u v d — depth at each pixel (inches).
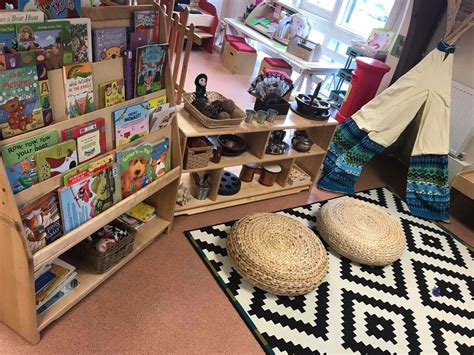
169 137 71.6
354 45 149.6
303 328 70.1
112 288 68.5
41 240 50.7
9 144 44.3
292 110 98.7
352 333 71.7
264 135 89.3
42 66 46.1
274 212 99.1
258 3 197.0
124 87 59.2
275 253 76.1
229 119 79.4
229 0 208.8
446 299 85.9
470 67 119.8
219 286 74.6
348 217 93.4
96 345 58.9
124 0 64.9
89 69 52.1
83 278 64.4
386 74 143.3
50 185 50.4
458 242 107.0
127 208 65.0
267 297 74.5
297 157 105.6
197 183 89.3
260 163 102.0
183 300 69.7
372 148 113.3
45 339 58.0
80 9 49.6
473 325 81.2
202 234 85.5
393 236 91.5
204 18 187.8
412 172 115.4
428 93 109.1
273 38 175.0
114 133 59.1
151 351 60.1
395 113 111.2
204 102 80.4
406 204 118.1
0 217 45.6
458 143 121.3
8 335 57.7
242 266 73.5
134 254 72.9
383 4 153.3
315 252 79.7
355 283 83.6
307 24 172.6
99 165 57.0
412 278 89.3
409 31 125.6
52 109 49.6
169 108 67.1
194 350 61.9
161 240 81.4
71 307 63.1
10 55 42.3
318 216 95.7
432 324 78.5
